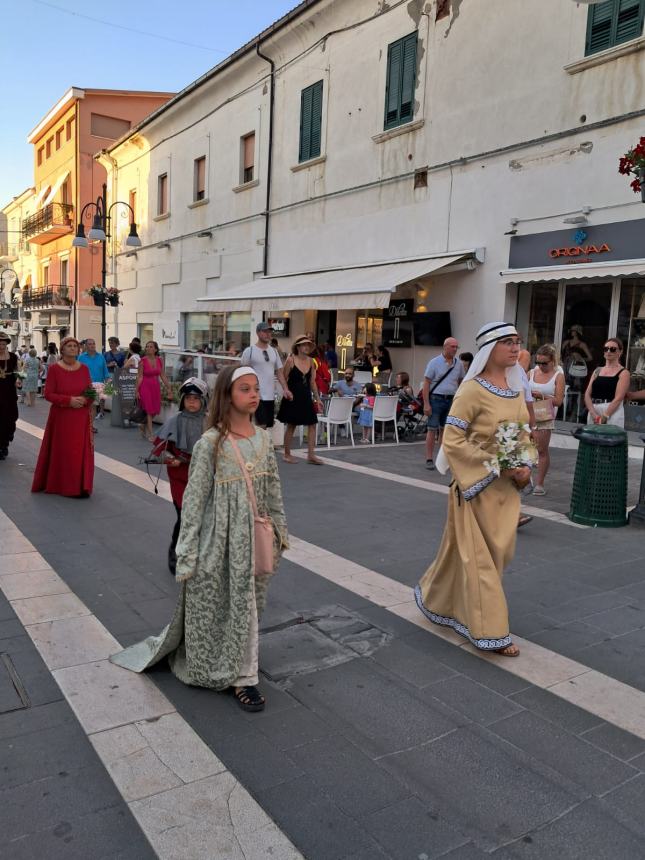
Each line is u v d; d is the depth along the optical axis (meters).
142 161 25.42
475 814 2.52
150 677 3.47
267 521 3.27
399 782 2.69
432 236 13.42
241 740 2.95
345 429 12.90
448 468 3.85
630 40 9.86
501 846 2.36
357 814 2.51
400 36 13.82
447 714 3.20
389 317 14.61
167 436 4.83
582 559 5.52
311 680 3.50
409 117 13.78
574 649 3.89
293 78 16.98
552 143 11.05
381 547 5.76
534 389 7.65
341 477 8.75
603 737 3.03
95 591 4.65
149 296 25.45
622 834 2.43
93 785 2.63
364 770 2.77
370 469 9.36
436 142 13.17
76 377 7.21
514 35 11.56
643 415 6.41
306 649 3.85
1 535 5.91
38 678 3.44
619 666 3.69
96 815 2.47
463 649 3.87
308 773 2.74
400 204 14.15
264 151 18.27
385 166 14.42
